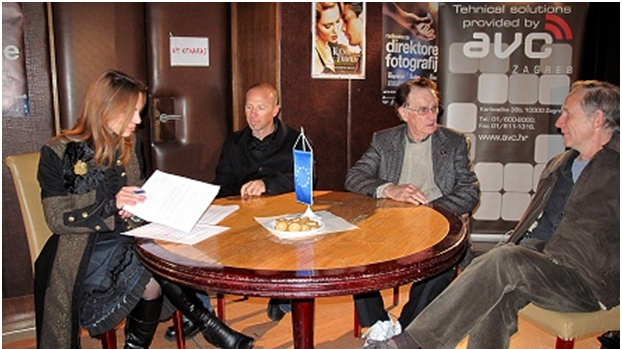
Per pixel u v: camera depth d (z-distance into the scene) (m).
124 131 1.92
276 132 2.72
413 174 2.46
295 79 3.37
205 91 3.22
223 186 2.72
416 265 1.36
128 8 2.92
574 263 1.74
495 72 3.88
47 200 1.80
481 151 3.97
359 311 2.40
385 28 3.63
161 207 1.67
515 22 3.83
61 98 2.78
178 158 3.20
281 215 1.89
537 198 2.08
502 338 1.67
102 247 1.97
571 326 1.70
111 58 2.89
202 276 1.31
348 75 3.54
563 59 3.87
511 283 1.66
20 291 2.73
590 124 1.85
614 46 3.82
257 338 2.55
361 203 2.10
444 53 3.85
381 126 3.74
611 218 1.73
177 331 2.21
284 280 1.26
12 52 2.58
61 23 2.74
